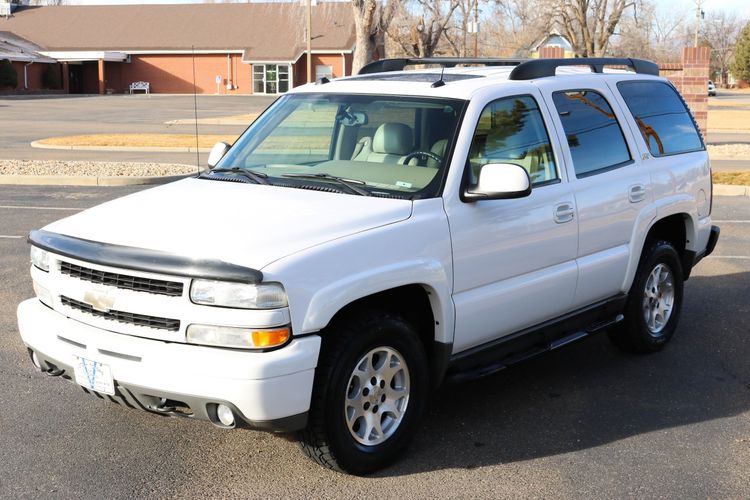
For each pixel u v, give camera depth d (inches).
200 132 1158.3
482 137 193.5
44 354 169.6
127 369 154.8
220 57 2684.5
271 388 148.8
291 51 2613.2
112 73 2736.2
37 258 175.5
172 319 152.3
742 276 354.9
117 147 914.1
